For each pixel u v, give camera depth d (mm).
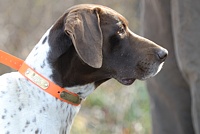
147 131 12617
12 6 14633
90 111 13289
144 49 6961
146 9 9602
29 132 6574
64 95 6789
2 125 6520
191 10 8609
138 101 13148
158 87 9625
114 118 13000
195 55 8617
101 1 15188
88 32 6551
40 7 14711
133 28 15406
